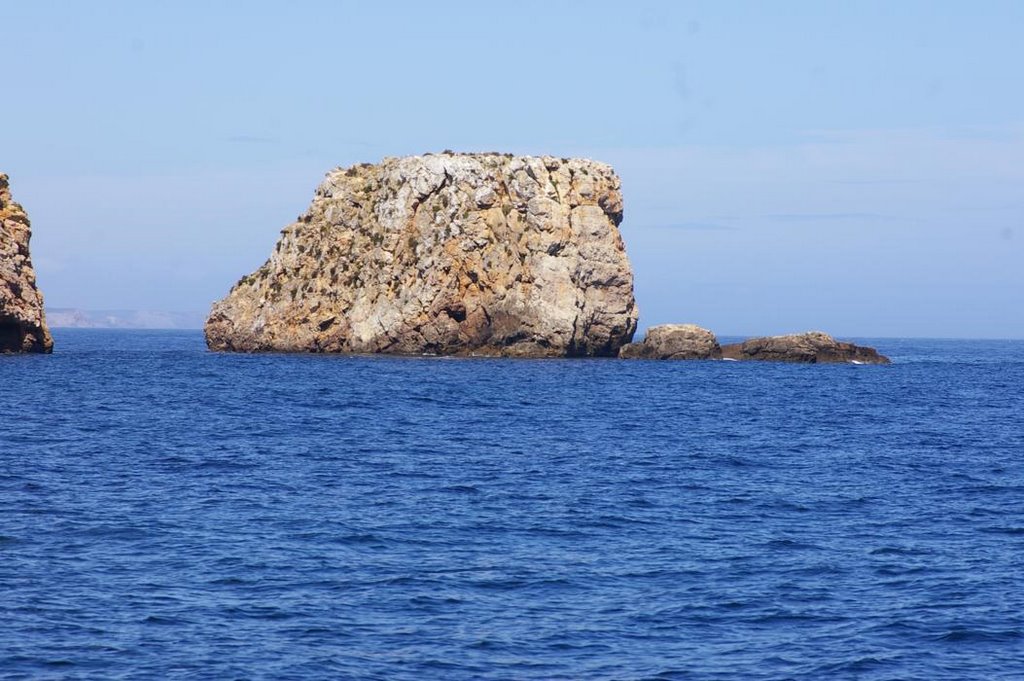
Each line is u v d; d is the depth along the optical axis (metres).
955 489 90.75
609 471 97.31
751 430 134.62
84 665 46.31
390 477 91.69
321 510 76.44
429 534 69.75
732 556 65.44
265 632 50.56
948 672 47.28
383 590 57.06
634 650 49.41
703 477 94.88
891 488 90.69
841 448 117.81
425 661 47.59
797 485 91.44
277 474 91.69
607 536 70.31
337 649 48.66
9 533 66.88
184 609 53.38
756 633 51.81
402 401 162.38
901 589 58.91
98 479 86.69
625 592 57.66
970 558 65.81
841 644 50.44
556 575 60.50
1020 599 57.19
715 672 47.03
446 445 113.69
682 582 59.62
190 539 66.62
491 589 57.69
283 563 61.75
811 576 61.22
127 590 56.03
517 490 86.38
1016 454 115.75
